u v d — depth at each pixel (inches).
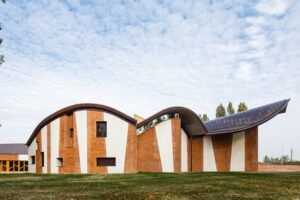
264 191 620.4
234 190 636.7
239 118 1683.1
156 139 1428.4
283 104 1529.3
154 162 1409.9
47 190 653.9
